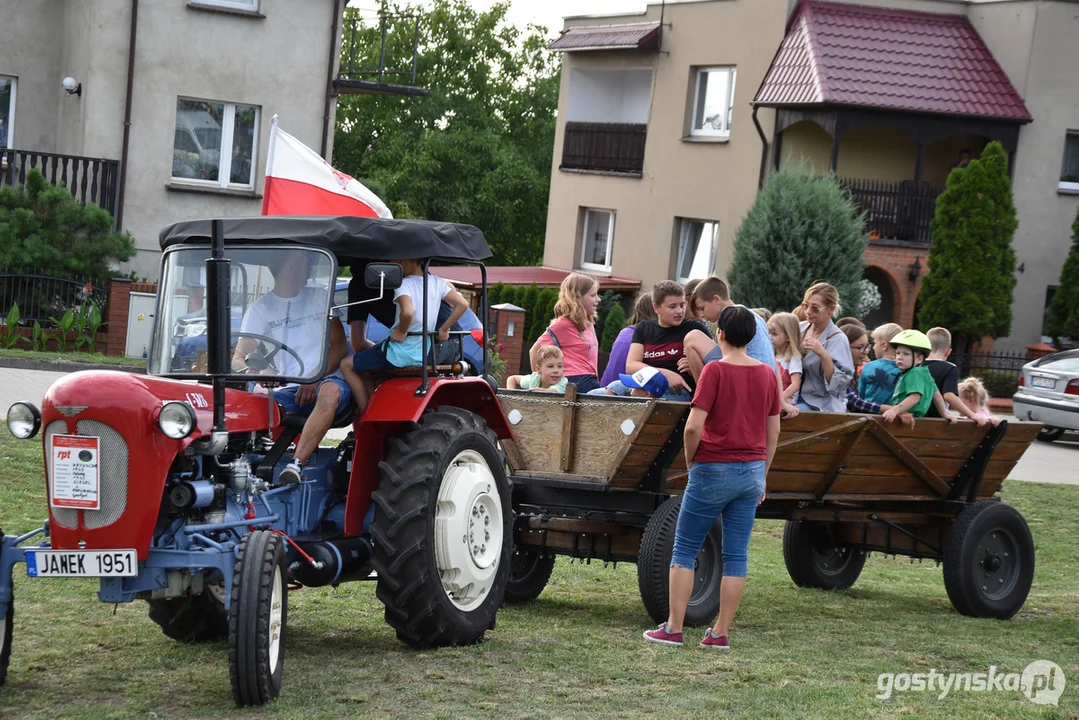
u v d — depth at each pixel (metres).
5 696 5.27
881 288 27.77
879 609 8.77
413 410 6.27
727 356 6.74
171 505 5.42
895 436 8.45
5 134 23.91
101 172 22.34
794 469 8.11
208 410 5.54
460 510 6.46
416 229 6.42
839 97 25.61
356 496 6.35
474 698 5.52
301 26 23.64
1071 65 27.20
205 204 23.31
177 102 23.03
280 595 5.46
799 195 24.62
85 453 5.20
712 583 7.64
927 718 5.50
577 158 33.31
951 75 27.12
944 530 9.10
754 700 5.66
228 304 5.45
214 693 5.46
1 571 5.28
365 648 6.47
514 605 8.12
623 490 7.62
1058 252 27.59
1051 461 19.06
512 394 7.88
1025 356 26.36
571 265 33.44
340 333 6.48
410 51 48.41
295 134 23.86
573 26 33.91
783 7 27.44
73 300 20.95
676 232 30.22
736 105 28.44
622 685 5.88
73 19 23.34
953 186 25.69
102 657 6.02
